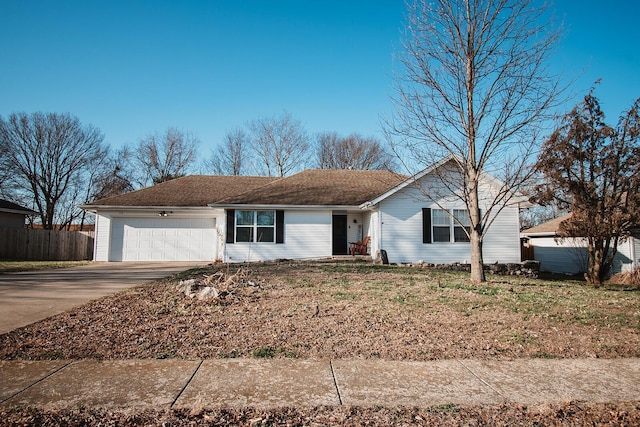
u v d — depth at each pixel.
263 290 8.62
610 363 4.50
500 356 4.67
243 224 17.61
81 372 4.04
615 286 13.12
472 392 3.69
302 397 3.53
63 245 23.02
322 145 44.56
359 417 3.18
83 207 18.44
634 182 12.72
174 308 6.89
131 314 6.45
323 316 6.32
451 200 16.25
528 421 3.16
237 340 5.12
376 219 16.61
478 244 10.55
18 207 25.34
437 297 8.01
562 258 21.23
